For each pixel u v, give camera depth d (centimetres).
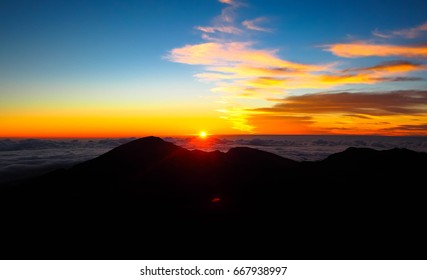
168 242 3406
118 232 3703
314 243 3266
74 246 3356
